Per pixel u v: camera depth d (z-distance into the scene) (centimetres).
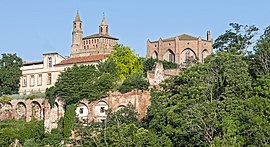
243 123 7600
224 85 8656
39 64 14662
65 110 11625
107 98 11412
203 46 17650
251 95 8219
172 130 8338
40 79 14525
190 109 7925
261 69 9331
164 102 9319
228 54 8944
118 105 11331
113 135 8838
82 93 11444
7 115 12900
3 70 14388
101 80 11462
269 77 8406
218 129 7688
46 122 11888
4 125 12088
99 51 19838
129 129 8919
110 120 10050
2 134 11519
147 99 11250
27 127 11662
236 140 7338
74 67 11906
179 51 17475
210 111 7825
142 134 8712
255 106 7719
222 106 7900
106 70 12525
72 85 11569
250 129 7394
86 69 11788
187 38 17612
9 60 14638
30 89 14612
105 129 8931
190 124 7825
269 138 7281
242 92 8375
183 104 8256
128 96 11269
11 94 14138
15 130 11638
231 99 7944
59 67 14225
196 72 8919
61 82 11706
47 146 11156
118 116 10206
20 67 14875
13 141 11556
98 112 11431
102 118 11375
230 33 11888
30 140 11181
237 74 8619
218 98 8300
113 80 11656
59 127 11588
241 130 7512
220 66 8869
